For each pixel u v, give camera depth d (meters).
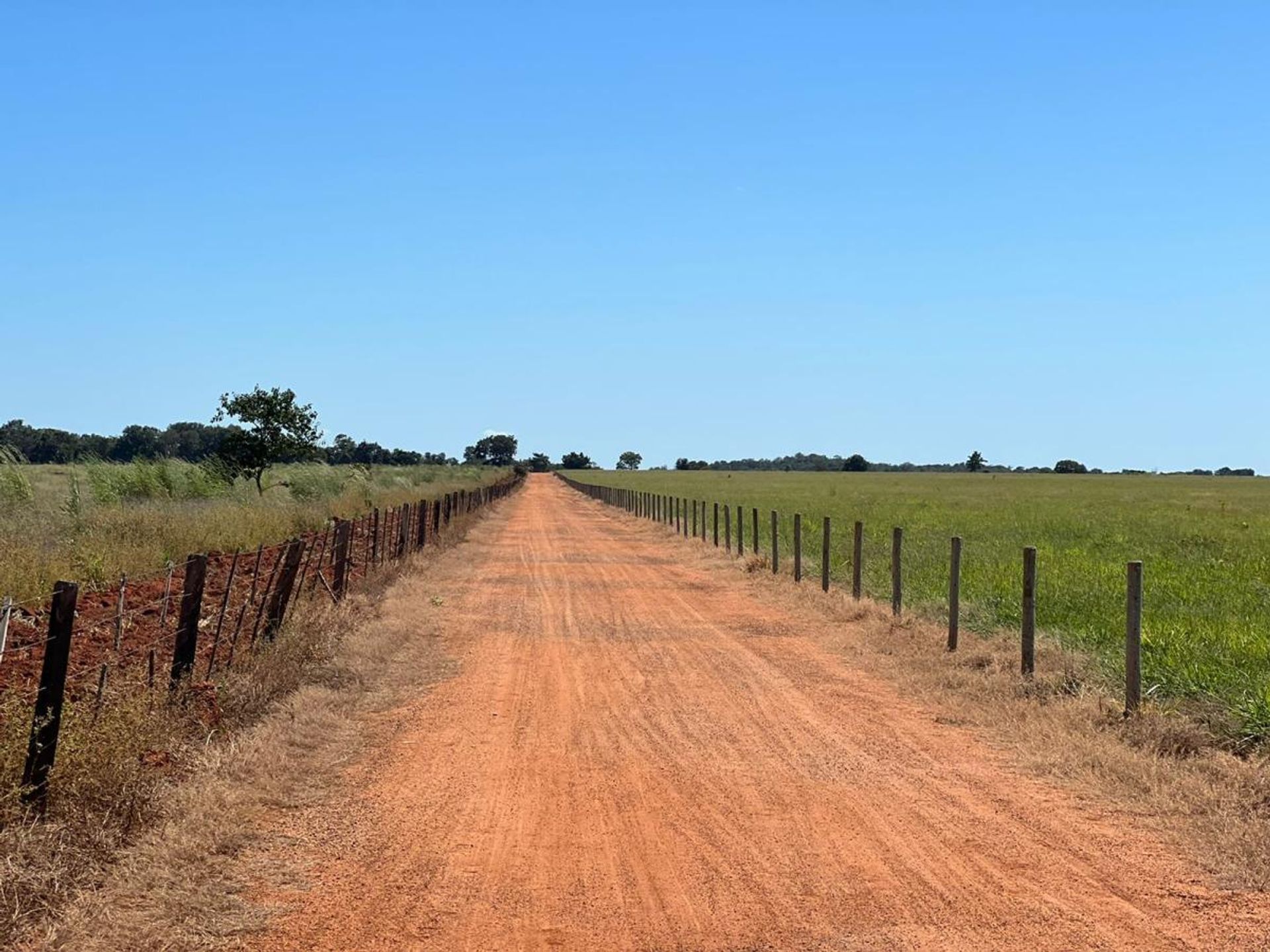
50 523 19.75
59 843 6.61
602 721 11.64
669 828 8.14
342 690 12.46
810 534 38.25
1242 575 23.06
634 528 48.59
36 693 8.12
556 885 7.00
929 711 12.12
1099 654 13.66
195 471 33.62
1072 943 6.10
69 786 7.18
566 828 8.13
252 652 12.05
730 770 9.74
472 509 54.81
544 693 13.09
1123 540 34.22
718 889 6.93
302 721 10.77
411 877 7.11
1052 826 8.18
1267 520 47.41
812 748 10.53
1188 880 7.07
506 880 7.08
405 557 25.78
